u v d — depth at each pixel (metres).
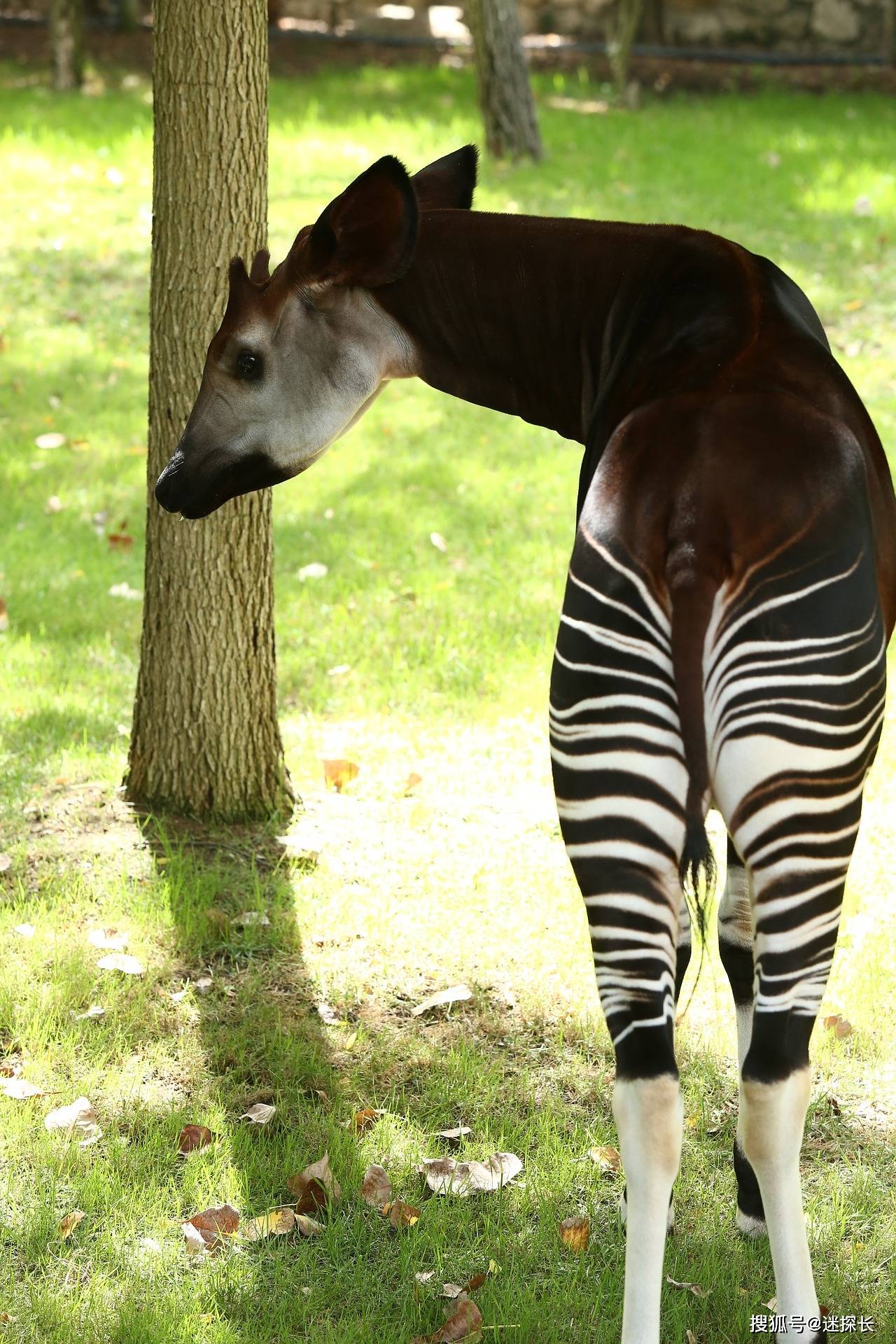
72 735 7.84
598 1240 4.83
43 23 29.86
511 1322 4.44
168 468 4.92
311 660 8.81
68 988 5.86
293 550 10.48
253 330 4.70
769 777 3.63
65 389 13.22
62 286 15.50
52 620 9.24
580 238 4.54
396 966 6.17
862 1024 5.82
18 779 7.38
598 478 3.98
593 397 4.56
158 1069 5.55
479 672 8.67
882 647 3.82
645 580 3.74
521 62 20.20
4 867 6.64
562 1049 5.73
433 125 22.34
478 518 11.04
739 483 3.75
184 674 7.01
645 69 27.84
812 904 3.71
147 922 6.33
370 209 4.46
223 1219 4.81
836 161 20.84
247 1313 4.48
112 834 7.00
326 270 4.62
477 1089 5.49
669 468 3.83
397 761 7.77
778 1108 3.72
